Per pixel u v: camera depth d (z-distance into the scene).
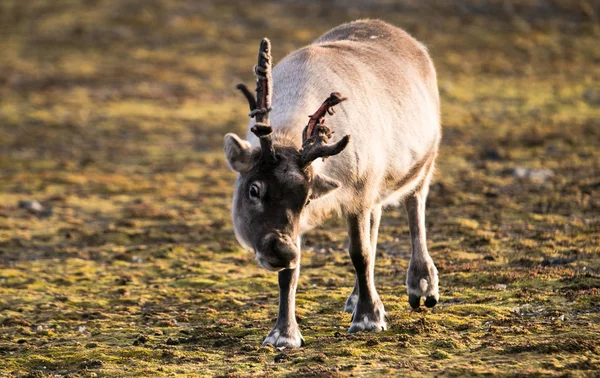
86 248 59.16
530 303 37.41
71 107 138.50
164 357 32.53
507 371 27.36
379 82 36.81
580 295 37.59
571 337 30.97
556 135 101.62
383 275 45.50
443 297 39.78
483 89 142.12
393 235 56.94
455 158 90.12
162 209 72.62
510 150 92.75
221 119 127.81
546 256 46.75
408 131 37.62
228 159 29.80
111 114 132.38
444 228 56.88
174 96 147.25
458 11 198.50
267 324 36.97
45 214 71.62
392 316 36.41
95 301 43.91
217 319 38.72
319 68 34.69
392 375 27.88
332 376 27.89
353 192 33.81
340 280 45.62
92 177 89.94
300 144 31.19
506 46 176.25
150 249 57.44
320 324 36.47
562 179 74.00
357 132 33.72
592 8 197.88
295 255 28.50
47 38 191.75
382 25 41.62
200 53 181.00
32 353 34.41
